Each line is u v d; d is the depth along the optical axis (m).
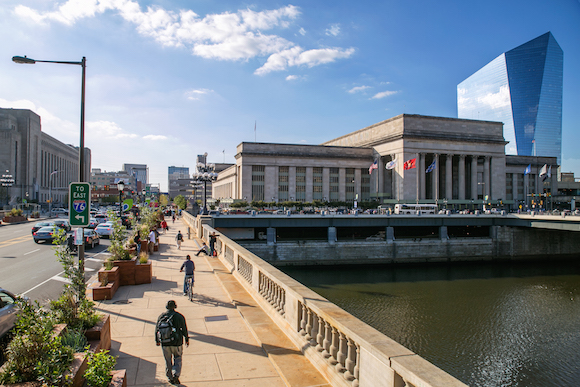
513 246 73.12
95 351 8.43
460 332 35.16
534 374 27.36
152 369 9.33
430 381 5.14
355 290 49.56
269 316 13.18
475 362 29.17
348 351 7.72
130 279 19.42
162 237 48.00
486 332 35.31
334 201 118.44
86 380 6.79
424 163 119.50
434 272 62.25
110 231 45.84
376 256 66.75
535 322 38.22
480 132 123.75
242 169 119.56
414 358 6.00
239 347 10.73
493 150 123.38
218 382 8.62
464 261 71.00
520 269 66.38
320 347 9.15
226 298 16.58
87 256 32.34
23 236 48.50
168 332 8.51
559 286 53.50
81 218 12.92
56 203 170.12
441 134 119.56
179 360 8.62
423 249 69.19
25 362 6.08
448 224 70.81
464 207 120.94
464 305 43.50
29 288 20.02
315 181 124.88
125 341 11.30
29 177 154.62
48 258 30.52
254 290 16.05
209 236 31.62
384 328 35.94
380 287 51.38
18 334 6.51
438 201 114.94
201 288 18.66
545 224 64.88
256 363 9.64
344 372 7.84
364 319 38.25
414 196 114.25
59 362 6.36
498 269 66.00
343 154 127.69
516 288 52.00
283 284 11.85
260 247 62.06
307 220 64.31
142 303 15.80
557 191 155.88
